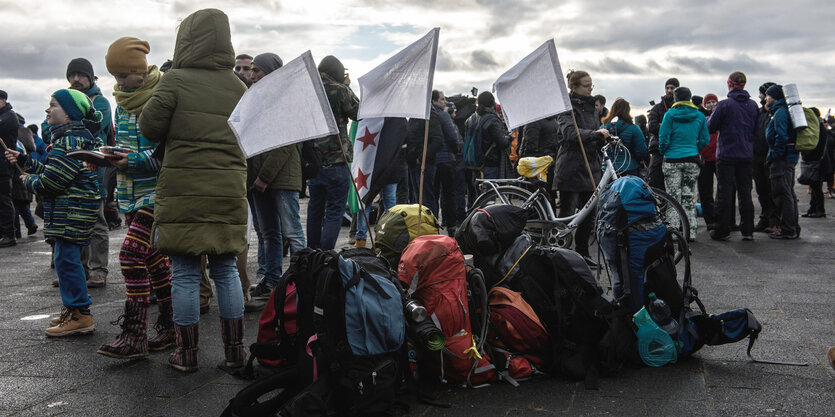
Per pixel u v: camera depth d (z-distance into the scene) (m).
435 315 3.71
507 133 10.92
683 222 8.07
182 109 3.92
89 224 4.92
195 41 4.02
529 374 3.89
